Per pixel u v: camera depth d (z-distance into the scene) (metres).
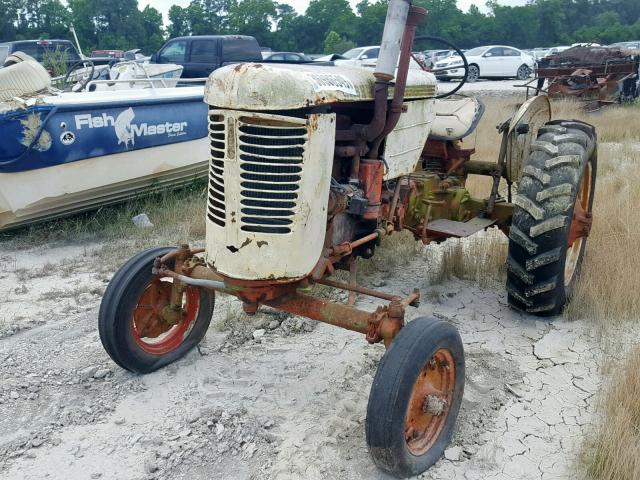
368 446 2.87
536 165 4.12
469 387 3.70
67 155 6.16
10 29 61.16
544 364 3.96
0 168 5.81
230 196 2.96
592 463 2.97
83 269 5.73
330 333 4.39
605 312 4.45
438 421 3.16
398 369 2.81
